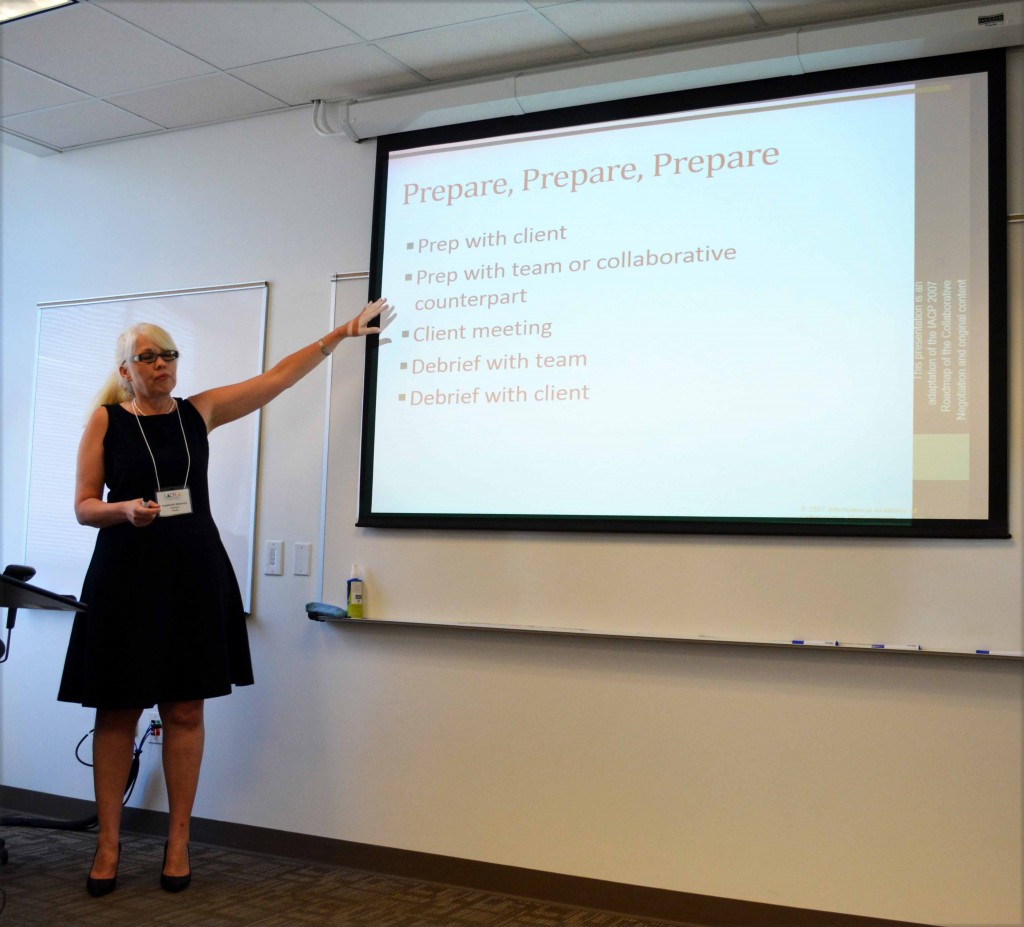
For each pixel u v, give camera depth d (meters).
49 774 4.13
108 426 3.20
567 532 3.29
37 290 4.44
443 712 3.44
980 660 2.79
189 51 3.49
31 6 3.24
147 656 3.06
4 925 2.82
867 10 3.03
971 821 2.76
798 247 3.08
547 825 3.24
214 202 4.08
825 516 2.97
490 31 3.26
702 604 3.11
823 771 2.92
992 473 2.81
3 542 4.35
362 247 3.76
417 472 3.53
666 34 3.24
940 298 2.91
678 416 3.18
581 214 3.38
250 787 3.73
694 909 3.02
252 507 3.84
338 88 3.74
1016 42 2.85
